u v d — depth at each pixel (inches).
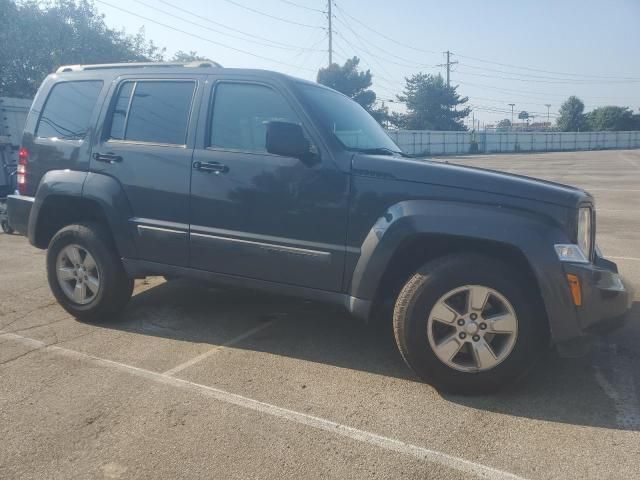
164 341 178.2
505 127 4338.1
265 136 162.9
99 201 182.9
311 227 155.3
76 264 192.1
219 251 167.9
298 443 119.3
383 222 145.8
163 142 177.6
